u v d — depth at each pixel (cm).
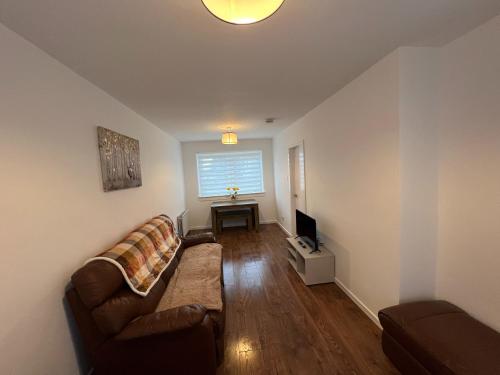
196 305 155
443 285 173
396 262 175
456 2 113
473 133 146
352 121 216
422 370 131
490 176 139
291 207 449
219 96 236
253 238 481
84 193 164
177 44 137
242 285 285
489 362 114
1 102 106
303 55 160
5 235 106
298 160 405
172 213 428
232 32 128
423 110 163
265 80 201
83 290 132
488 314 145
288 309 233
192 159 570
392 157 170
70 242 148
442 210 170
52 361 129
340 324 207
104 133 192
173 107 263
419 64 160
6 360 104
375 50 159
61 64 148
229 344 189
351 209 230
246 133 491
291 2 106
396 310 159
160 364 142
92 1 99
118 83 187
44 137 131
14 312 108
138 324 139
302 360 171
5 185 107
